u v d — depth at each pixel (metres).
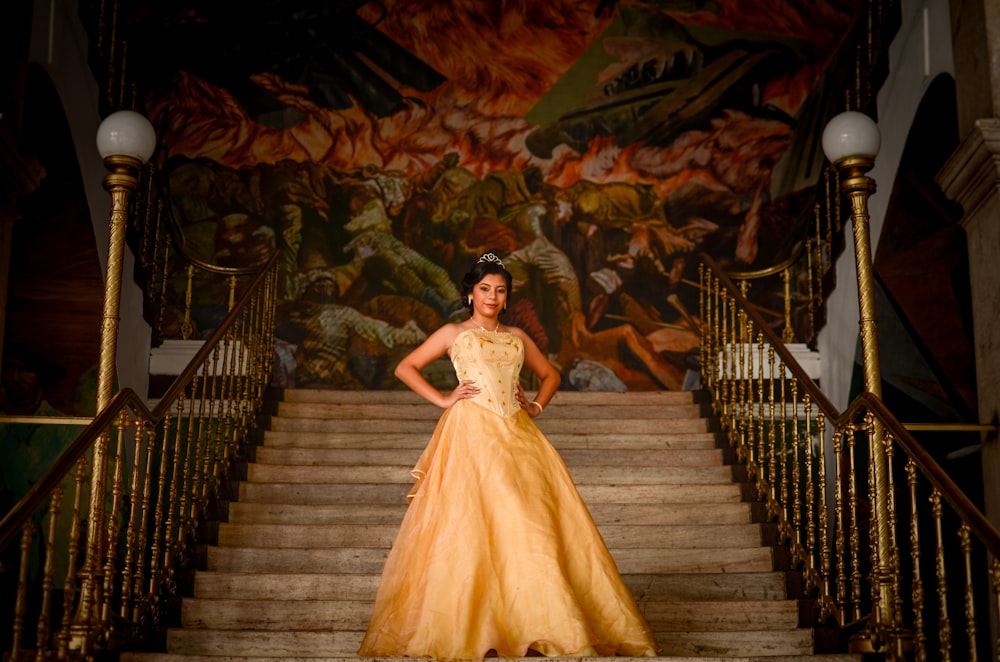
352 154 10.88
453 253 10.72
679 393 8.43
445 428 5.07
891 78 8.34
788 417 9.00
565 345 10.51
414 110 11.02
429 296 10.60
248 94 10.88
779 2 11.08
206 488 6.41
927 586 7.18
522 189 10.89
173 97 10.76
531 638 4.48
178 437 5.90
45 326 7.84
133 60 10.62
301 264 10.56
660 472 7.07
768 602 5.59
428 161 10.92
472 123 11.02
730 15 11.12
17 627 3.95
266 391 8.21
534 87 11.12
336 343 10.42
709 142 10.91
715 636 5.28
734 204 10.76
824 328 9.33
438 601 4.57
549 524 4.71
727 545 6.34
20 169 6.26
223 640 5.13
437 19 11.20
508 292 5.45
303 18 11.10
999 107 6.32
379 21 11.17
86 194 7.82
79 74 7.83
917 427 6.18
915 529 4.83
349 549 6.01
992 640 6.52
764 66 11.00
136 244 8.71
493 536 4.70
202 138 10.72
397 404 8.30
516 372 5.23
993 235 6.29
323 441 7.48
